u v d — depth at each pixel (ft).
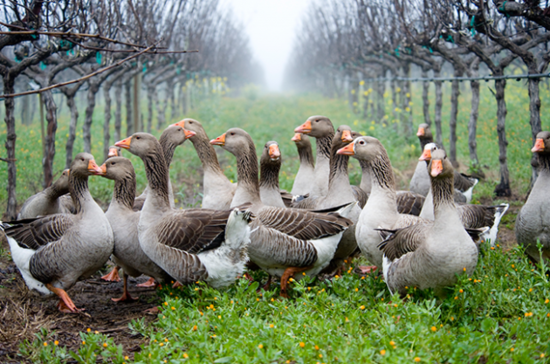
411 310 15.66
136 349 16.85
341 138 24.03
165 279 22.59
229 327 15.76
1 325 18.33
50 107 36.42
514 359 13.16
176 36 71.51
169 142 27.30
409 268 17.58
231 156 60.75
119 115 62.90
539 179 21.97
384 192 21.39
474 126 43.47
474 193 38.47
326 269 24.95
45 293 21.17
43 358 15.58
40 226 20.77
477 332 14.38
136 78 62.23
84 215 20.40
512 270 18.72
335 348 13.73
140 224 21.13
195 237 19.67
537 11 27.61
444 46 45.03
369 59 80.69
